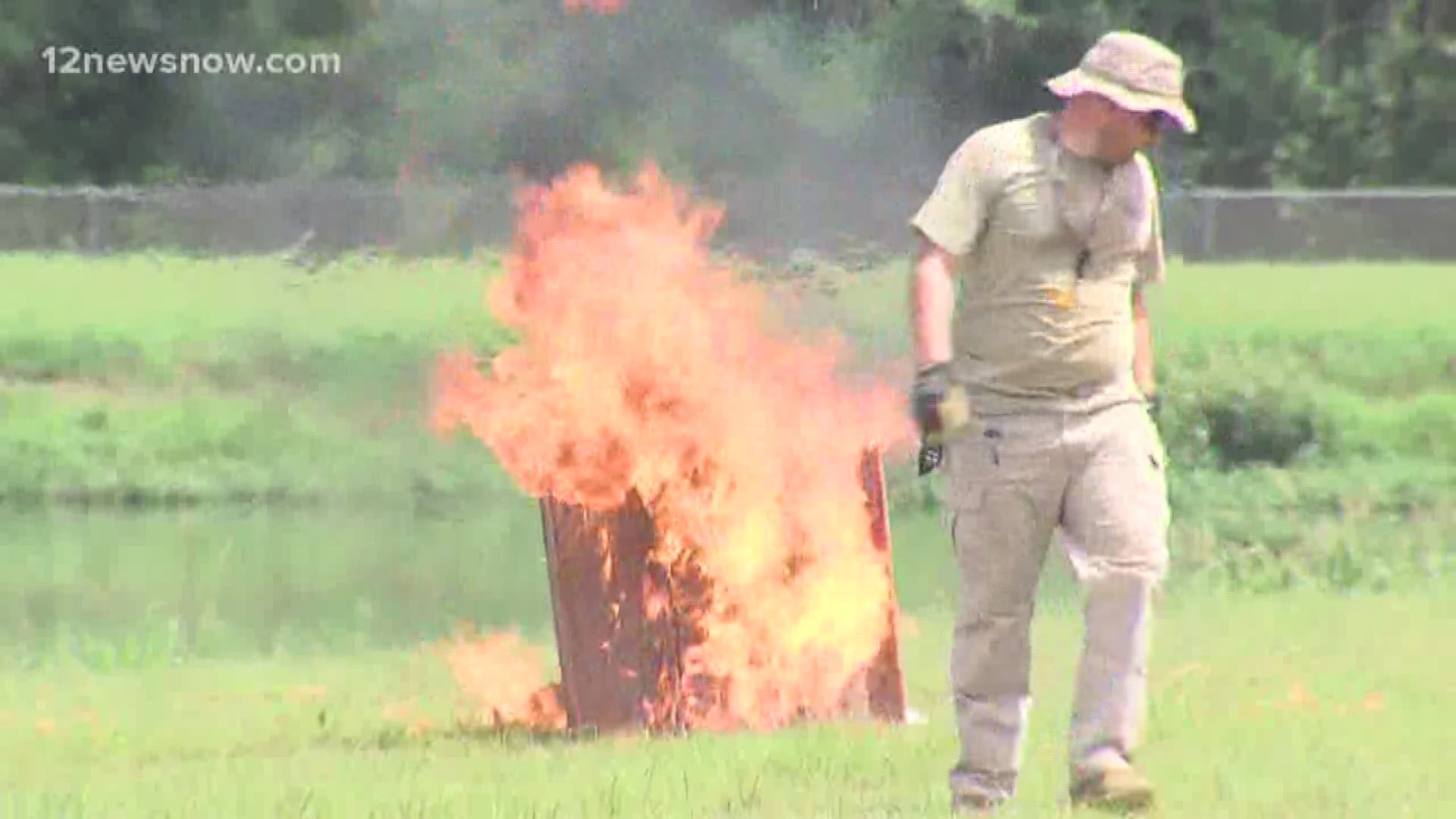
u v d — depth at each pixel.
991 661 25.53
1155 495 25.19
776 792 27.22
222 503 100.06
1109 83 24.50
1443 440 100.62
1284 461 99.50
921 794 26.98
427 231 115.94
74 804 27.72
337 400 109.44
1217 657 40.50
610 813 25.80
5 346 114.25
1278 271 125.69
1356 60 190.75
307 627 58.25
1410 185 189.12
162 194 129.75
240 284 119.38
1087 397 25.05
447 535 84.50
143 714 39.34
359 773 30.08
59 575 70.81
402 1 123.25
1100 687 25.08
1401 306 117.44
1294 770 27.86
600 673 34.06
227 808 27.16
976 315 25.17
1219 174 185.62
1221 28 185.62
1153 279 25.83
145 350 114.44
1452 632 45.00
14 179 174.25
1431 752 29.36
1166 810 25.17
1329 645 42.59
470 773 29.80
